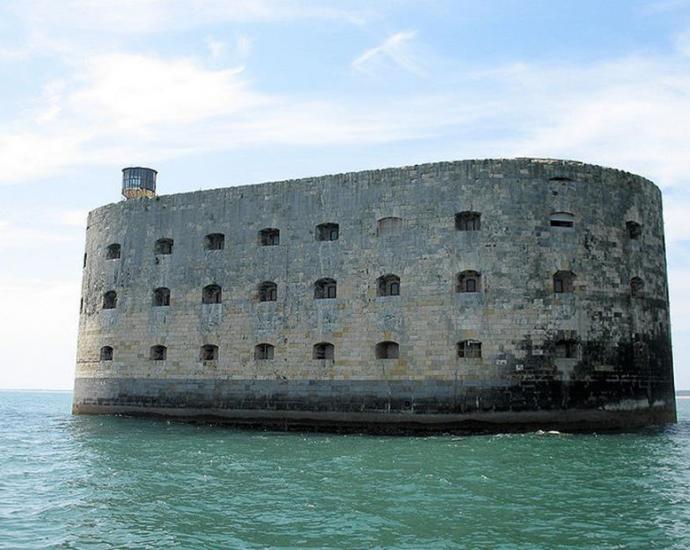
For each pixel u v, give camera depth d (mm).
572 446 28031
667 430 34156
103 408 41344
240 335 37812
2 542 14516
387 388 33812
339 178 36781
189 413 38438
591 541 14578
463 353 33219
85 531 15406
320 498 18516
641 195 36469
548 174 34375
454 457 25297
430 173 34781
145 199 42156
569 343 33438
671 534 15094
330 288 36750
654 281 36406
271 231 38594
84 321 44094
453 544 14367
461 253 33688
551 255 33625
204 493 19266
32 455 26953
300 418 35469
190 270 39938
